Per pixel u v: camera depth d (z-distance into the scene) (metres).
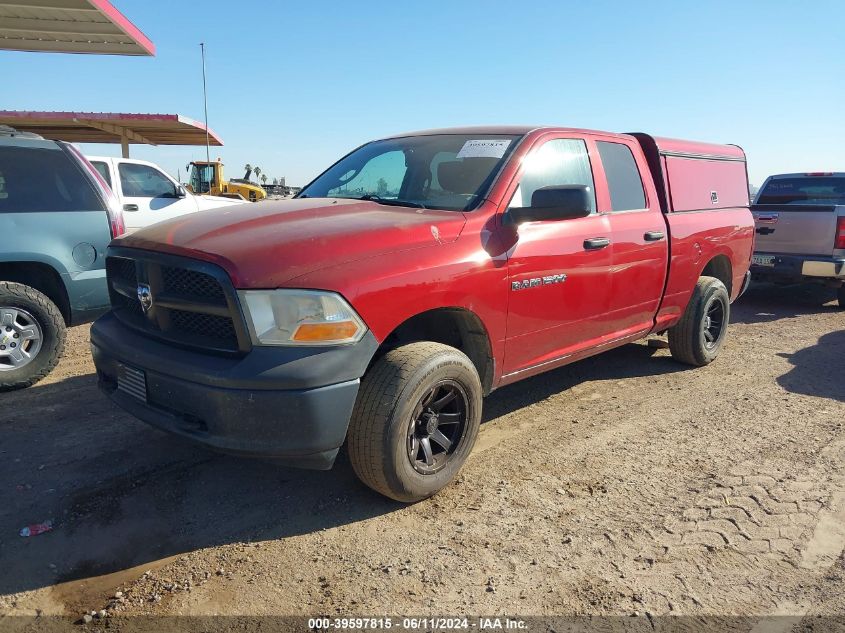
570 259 4.09
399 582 2.72
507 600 2.62
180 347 3.06
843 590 2.72
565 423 4.55
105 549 2.92
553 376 5.68
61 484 3.47
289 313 2.77
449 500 3.41
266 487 3.51
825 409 4.89
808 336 7.43
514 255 3.67
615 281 4.56
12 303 4.88
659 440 4.25
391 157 4.43
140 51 13.34
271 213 3.52
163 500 3.35
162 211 10.02
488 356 3.69
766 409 4.88
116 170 9.52
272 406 2.73
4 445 3.94
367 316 2.93
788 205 9.26
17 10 10.77
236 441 2.78
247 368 2.73
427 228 3.35
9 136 5.10
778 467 3.86
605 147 4.74
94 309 5.44
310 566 2.82
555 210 3.50
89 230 5.32
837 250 8.88
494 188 3.75
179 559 2.86
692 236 5.43
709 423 4.57
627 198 4.85
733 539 3.08
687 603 2.63
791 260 9.14
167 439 4.07
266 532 3.08
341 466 3.78
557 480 3.66
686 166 5.64
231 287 2.76
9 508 3.22
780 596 2.68
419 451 3.29
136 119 18.19
